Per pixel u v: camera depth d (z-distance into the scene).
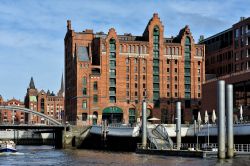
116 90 174.38
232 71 168.50
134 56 176.88
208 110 142.25
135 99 175.62
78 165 77.62
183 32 182.38
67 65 193.38
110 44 175.25
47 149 143.75
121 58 175.62
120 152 116.75
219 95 78.81
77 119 170.25
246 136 98.88
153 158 86.75
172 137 118.00
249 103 125.06
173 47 180.75
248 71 122.81
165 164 73.06
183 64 180.62
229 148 78.94
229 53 173.12
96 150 131.88
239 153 82.06
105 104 172.75
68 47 191.25
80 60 173.00
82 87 172.12
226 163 71.06
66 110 194.00
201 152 84.12
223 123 78.44
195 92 180.50
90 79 172.62
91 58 174.38
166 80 178.88
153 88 177.50
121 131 128.75
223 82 79.06
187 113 178.50
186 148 97.50
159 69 178.75
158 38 179.88
